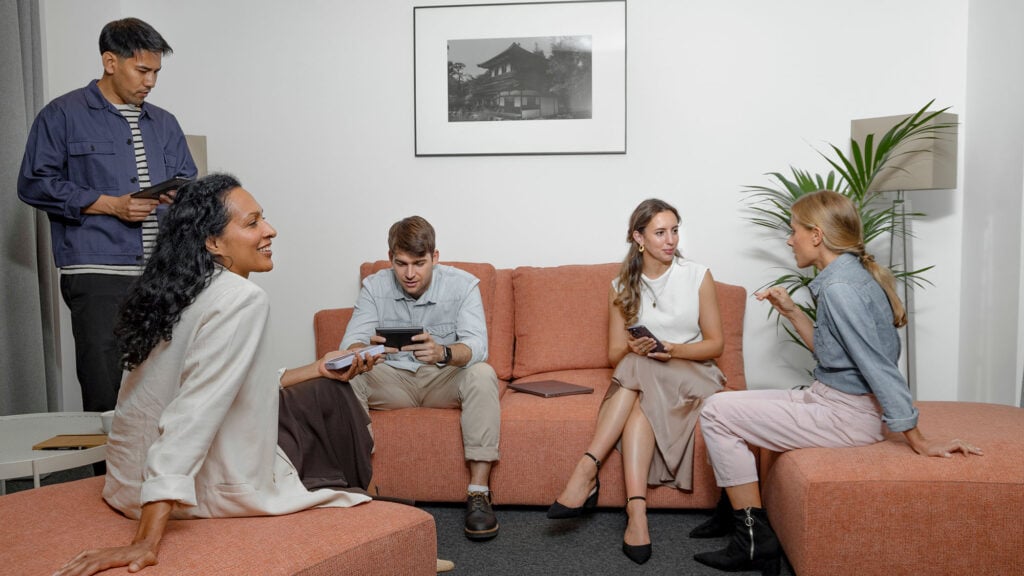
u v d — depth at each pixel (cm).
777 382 370
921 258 364
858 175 347
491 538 254
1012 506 195
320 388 203
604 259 374
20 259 319
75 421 238
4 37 313
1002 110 321
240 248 158
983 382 337
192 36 384
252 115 385
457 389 275
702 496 267
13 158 316
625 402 261
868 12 357
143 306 151
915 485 198
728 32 363
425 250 279
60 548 139
